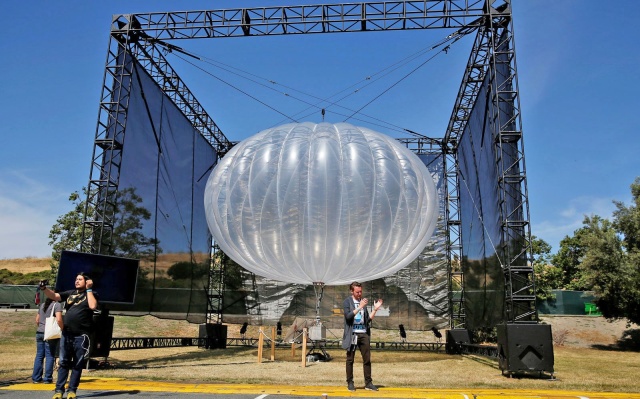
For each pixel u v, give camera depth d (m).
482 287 17.94
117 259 11.80
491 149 15.48
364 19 15.68
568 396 7.86
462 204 21.94
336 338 23.53
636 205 26.48
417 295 23.06
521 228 13.30
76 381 6.75
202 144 21.62
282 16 15.96
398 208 12.27
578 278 42.53
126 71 15.05
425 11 15.45
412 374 11.24
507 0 14.35
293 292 23.94
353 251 12.06
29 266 69.62
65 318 6.80
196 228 20.75
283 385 8.78
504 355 11.28
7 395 7.51
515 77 13.60
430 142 23.58
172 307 18.23
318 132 12.61
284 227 11.87
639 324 25.70
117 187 14.21
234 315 23.61
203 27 15.95
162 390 8.10
